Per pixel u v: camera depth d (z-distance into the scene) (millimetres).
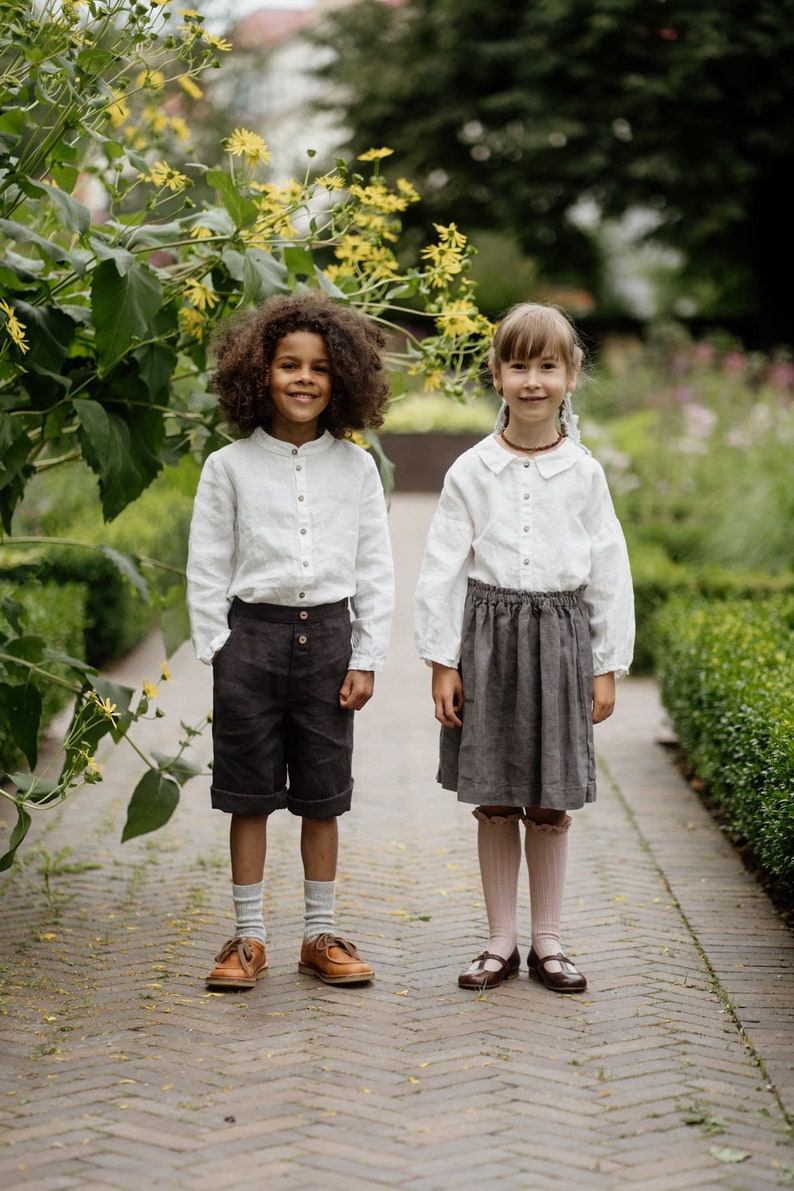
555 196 21750
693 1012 3104
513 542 3213
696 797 5207
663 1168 2359
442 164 23312
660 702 6695
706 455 10938
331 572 3234
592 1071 2771
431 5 22859
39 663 3834
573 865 4297
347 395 3266
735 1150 2428
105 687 3740
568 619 3219
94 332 3562
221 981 3201
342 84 23906
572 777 3188
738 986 3246
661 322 25938
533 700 3178
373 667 3266
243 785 3246
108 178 4816
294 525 3219
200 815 4918
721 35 20000
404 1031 2980
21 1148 2414
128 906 3871
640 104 20531
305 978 3314
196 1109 2580
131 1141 2445
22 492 3682
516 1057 2838
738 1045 2914
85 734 3555
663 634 6332
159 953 3480
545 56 20828
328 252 4070
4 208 3576
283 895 3982
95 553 7523
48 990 3207
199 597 3232
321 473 3273
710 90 20266
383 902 3908
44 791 3438
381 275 3904
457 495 3287
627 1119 2553
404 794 5258
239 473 3244
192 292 3580
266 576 3205
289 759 3326
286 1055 2838
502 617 3199
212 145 12641
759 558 9078
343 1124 2520
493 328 3855
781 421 11039
